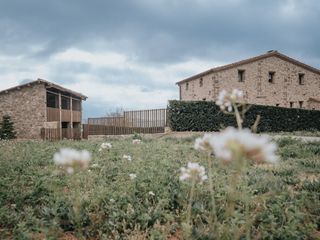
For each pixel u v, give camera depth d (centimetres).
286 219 461
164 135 2386
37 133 2873
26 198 573
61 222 466
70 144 1490
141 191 589
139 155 1028
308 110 3069
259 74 3544
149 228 448
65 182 661
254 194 580
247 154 150
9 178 691
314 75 3947
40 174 747
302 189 650
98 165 803
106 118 3183
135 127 2700
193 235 377
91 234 439
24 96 2919
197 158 1005
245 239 379
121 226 455
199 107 2570
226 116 2633
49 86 2914
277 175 805
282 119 2895
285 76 3728
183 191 568
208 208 499
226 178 678
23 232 417
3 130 2812
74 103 3744
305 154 1177
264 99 3550
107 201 527
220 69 3303
